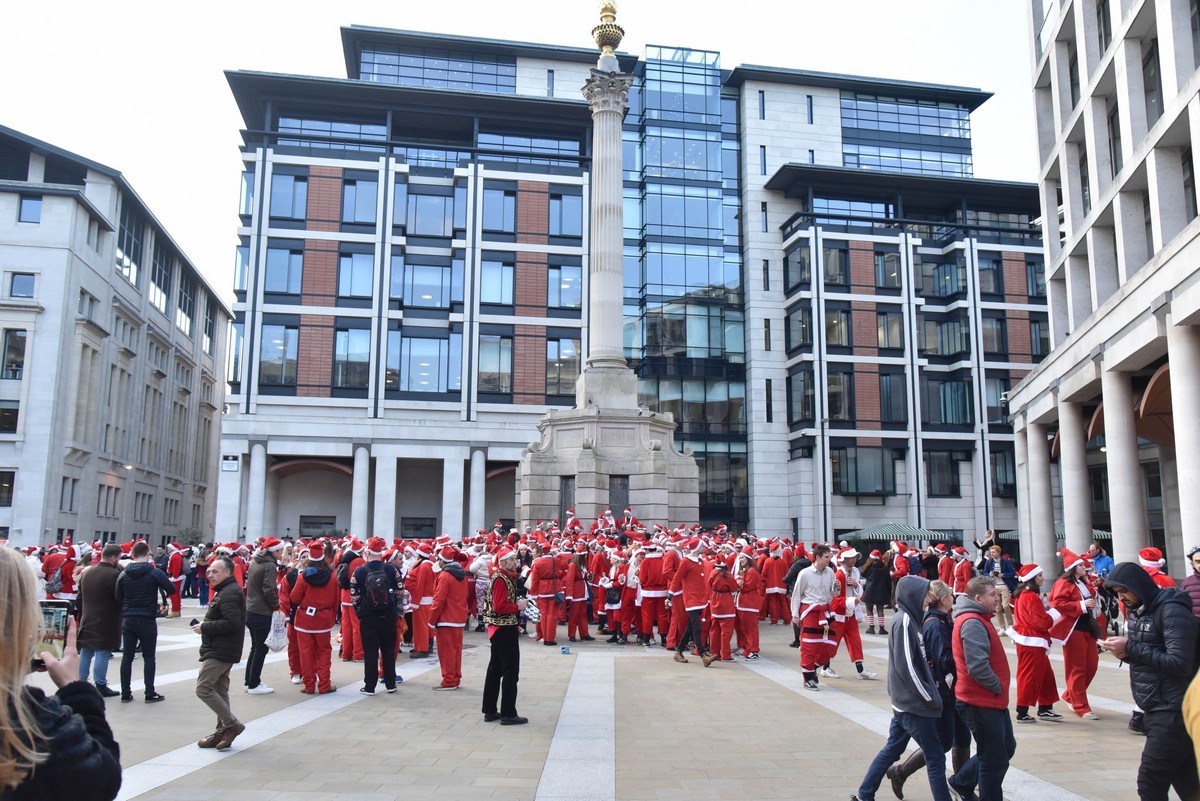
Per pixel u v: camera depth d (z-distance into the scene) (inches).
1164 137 949.2
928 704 276.2
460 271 2137.1
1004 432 2322.8
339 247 2089.1
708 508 2333.9
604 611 860.6
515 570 443.5
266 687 519.8
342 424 2007.9
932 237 2461.9
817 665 554.9
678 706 478.6
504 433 2064.5
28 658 106.9
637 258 2440.9
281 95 2150.6
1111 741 400.5
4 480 2032.5
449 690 527.8
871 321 2353.6
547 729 415.5
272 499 2022.6
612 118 1314.0
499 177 2192.4
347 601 677.3
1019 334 2362.2
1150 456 1551.4
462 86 2377.0
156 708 466.9
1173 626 258.8
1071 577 465.1
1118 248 1091.3
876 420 2305.6
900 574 1044.5
